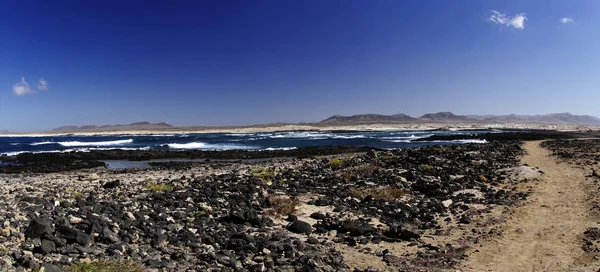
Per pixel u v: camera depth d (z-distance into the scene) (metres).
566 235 11.55
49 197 16.50
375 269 9.15
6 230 8.93
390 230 11.88
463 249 10.62
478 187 19.12
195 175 28.08
